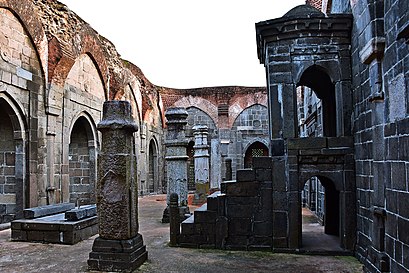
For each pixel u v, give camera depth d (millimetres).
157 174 27375
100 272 6473
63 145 14227
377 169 6230
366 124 7004
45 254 7871
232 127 28531
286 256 7629
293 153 8039
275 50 8328
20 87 11625
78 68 15680
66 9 14250
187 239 8438
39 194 12469
